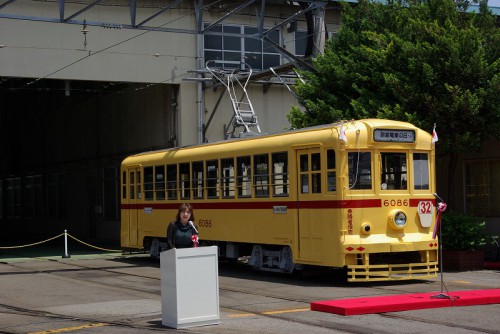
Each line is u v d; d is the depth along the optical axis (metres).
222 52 29.81
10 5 26.09
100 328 11.59
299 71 23.20
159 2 28.30
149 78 28.22
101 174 36.31
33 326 11.94
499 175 21.98
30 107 44.78
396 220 16.48
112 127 34.75
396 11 21.81
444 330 10.93
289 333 10.82
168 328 11.44
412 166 16.98
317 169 16.75
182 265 11.33
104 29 27.52
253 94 30.09
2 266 23.11
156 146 30.48
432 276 16.97
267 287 16.66
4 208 50.09
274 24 30.67
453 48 19.31
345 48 22.48
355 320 11.88
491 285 16.47
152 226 23.42
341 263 16.02
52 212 42.59
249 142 19.02
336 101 21.30
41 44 26.59
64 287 17.42
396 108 19.36
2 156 49.91
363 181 16.38
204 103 29.16
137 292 16.33
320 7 22.47
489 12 21.36
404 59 20.19
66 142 40.16
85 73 27.25
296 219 17.25
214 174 20.25
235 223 19.34
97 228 36.94
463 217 20.16
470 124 19.78
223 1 29.52
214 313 11.59
